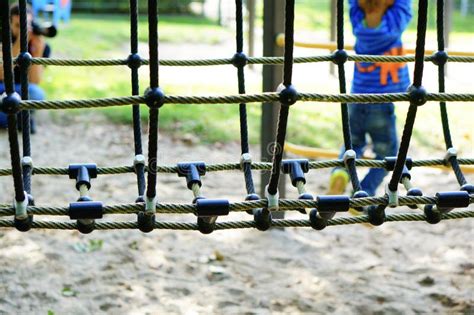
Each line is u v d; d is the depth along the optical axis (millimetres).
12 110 2133
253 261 4152
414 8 13641
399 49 4309
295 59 3150
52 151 6348
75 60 3025
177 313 3551
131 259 4129
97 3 18469
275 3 4348
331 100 2227
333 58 3137
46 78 9219
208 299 3697
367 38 4305
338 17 3119
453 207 2498
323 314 3568
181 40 13562
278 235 4531
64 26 14188
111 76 9656
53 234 4457
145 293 3744
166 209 2373
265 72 4438
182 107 7988
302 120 7594
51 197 5141
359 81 4398
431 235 4570
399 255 4273
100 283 3842
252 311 3582
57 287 3781
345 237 4535
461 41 12281
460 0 19250
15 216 2312
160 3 19000
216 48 12695
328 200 2426
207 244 4371
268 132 4559
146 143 6609
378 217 2570
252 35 9906
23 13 2930
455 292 3787
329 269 4066
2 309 3537
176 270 4016
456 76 9492
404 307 3639
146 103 2164
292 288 3832
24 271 3936
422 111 7875
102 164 6016
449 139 3102
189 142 6758
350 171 2871
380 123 4367
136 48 3111
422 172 5980
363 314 3576
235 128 7266
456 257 4242
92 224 2457
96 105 2176
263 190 4645
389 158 2990
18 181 2285
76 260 4098
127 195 5230
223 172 5895
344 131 2988
